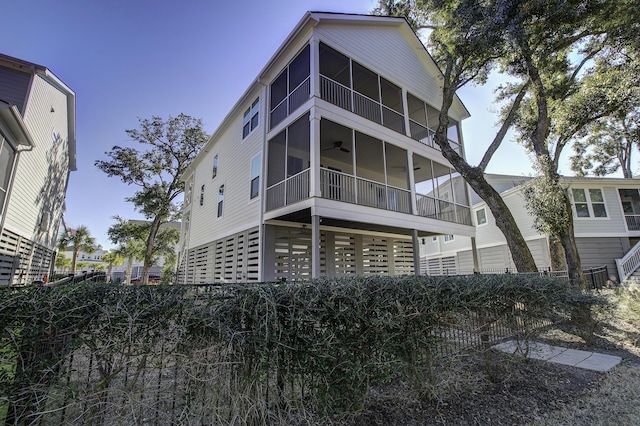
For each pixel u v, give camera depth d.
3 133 7.07
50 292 1.79
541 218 8.52
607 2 7.82
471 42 8.56
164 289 2.04
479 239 17.39
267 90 9.73
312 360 2.21
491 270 15.76
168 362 1.97
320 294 2.32
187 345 2.02
